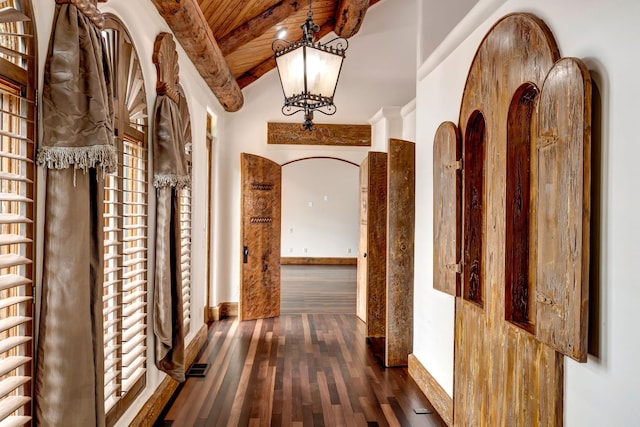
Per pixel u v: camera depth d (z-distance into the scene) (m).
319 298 7.23
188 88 3.98
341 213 12.09
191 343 4.07
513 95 2.09
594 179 1.56
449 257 2.83
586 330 1.51
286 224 12.02
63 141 1.61
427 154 3.54
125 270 2.69
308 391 3.43
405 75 6.33
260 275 5.79
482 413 2.39
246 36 4.63
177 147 3.01
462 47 2.85
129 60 2.54
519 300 2.15
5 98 1.56
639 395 1.35
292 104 3.17
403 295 4.07
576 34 1.68
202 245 4.69
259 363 4.07
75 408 1.62
